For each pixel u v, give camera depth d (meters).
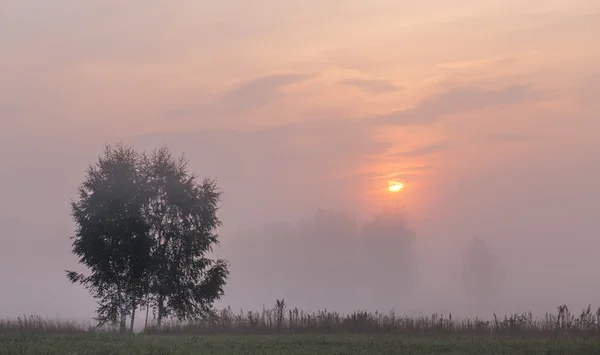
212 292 48.97
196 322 47.28
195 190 49.91
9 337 31.19
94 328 42.25
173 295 48.00
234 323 45.38
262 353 24.72
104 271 47.28
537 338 35.78
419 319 43.50
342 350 26.52
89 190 48.09
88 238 47.25
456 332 41.34
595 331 40.16
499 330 41.09
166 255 48.47
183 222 49.53
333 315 45.06
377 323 43.56
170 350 24.58
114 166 48.31
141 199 48.41
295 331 44.09
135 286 47.59
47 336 32.75
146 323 47.56
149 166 49.59
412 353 25.92
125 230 47.47
